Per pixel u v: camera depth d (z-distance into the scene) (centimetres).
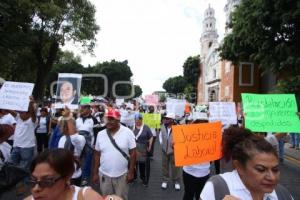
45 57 3397
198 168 601
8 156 531
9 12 1939
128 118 1298
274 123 582
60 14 2492
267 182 219
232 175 246
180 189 908
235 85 4478
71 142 621
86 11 3062
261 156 219
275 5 1722
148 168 934
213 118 945
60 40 2950
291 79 1758
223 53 2944
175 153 460
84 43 3169
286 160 1405
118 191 559
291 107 584
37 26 2803
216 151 471
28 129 833
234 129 302
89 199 254
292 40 1852
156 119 1350
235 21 2311
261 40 1942
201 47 8669
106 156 558
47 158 239
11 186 378
